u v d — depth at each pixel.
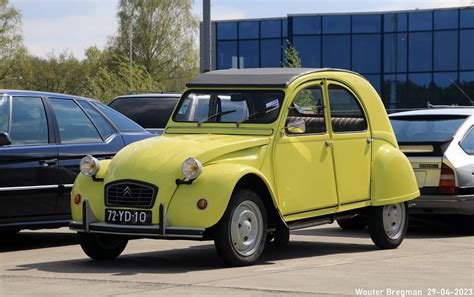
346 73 10.14
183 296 6.92
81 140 10.79
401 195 10.34
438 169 12.12
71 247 10.65
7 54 75.75
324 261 9.12
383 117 10.49
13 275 8.13
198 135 9.27
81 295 7.01
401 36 52.69
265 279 7.76
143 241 11.03
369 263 8.97
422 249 10.42
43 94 10.68
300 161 9.19
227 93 9.44
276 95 9.20
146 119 16.77
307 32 54.22
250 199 8.52
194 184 8.20
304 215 9.22
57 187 10.38
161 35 80.81
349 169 9.84
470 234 12.45
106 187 8.50
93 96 52.28
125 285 7.48
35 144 10.31
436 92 52.03
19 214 10.06
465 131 12.56
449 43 51.66
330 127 9.63
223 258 8.42
